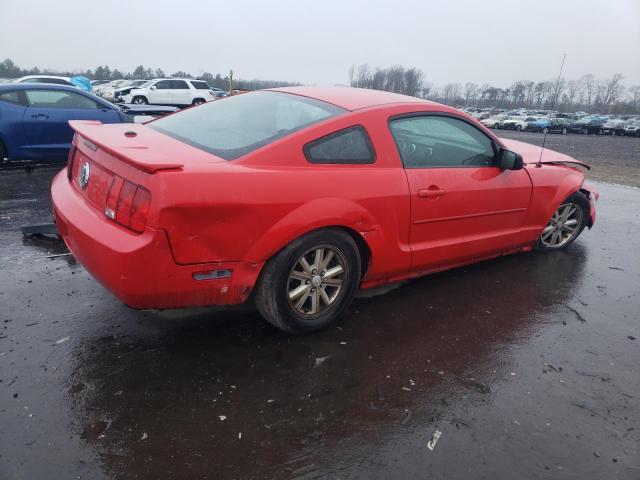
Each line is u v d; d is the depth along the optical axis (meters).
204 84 27.36
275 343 2.91
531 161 4.43
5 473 1.88
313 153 2.87
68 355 2.63
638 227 6.18
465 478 2.02
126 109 9.77
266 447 2.11
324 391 2.51
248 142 2.83
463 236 3.79
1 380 2.39
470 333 3.21
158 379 2.50
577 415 2.46
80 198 2.82
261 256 2.62
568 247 5.14
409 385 2.61
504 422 2.37
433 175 3.41
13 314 2.99
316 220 2.76
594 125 43.53
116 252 2.32
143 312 3.12
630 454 2.22
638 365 2.97
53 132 7.61
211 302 2.63
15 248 4.05
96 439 2.08
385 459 2.10
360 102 3.29
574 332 3.32
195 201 2.34
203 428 2.19
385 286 3.87
